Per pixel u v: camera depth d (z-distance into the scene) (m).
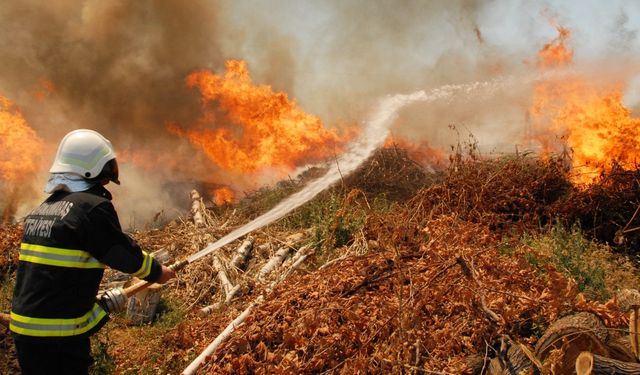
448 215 6.71
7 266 6.18
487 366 3.72
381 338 3.96
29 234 3.05
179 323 5.05
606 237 6.49
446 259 4.75
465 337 3.89
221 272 6.24
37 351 2.99
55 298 2.97
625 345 3.64
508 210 6.87
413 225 6.04
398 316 3.96
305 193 9.02
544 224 6.79
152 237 7.65
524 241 5.82
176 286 6.21
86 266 3.03
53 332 2.97
